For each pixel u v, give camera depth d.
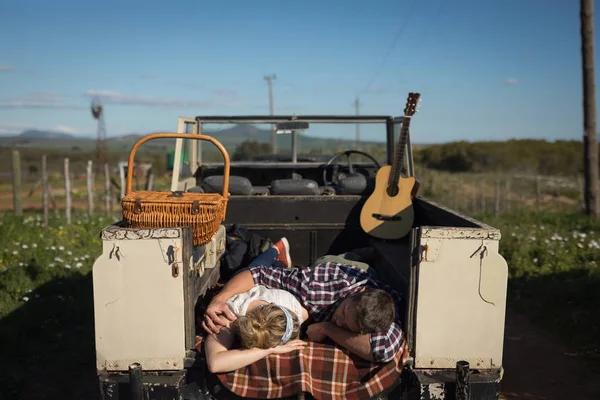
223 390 2.71
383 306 2.59
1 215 12.23
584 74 12.27
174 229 2.60
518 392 4.61
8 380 4.53
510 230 10.13
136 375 2.56
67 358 5.11
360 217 4.44
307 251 4.59
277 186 4.63
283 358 2.65
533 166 38.69
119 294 2.63
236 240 4.16
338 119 5.56
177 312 2.64
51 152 83.75
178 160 4.75
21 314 5.79
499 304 2.66
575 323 5.94
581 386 4.71
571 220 11.73
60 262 7.59
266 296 2.92
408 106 4.43
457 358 2.70
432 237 2.62
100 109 40.84
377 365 2.66
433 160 43.50
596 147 12.29
